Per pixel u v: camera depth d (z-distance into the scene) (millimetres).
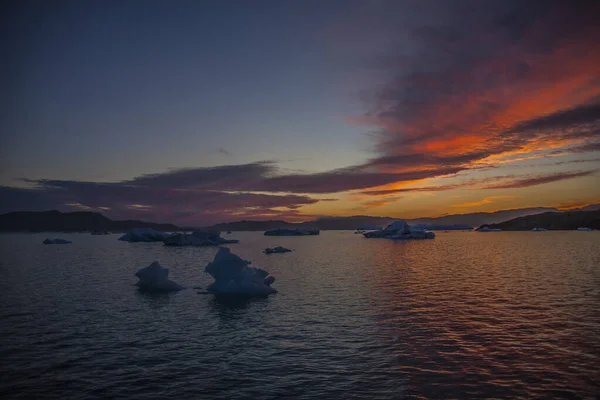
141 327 17297
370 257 51906
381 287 26688
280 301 22359
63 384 11422
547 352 13664
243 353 13875
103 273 35969
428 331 16203
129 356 13672
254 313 19578
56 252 65812
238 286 24672
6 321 18328
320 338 15461
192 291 25781
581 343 14562
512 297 22812
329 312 19594
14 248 79000
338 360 13109
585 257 48000
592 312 19062
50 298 23625
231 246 87625
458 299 22406
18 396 10672
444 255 54000
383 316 18672
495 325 16984
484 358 13148
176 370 12414
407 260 46938
